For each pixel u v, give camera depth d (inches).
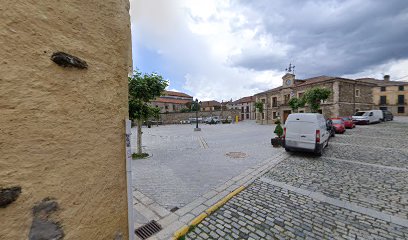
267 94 1350.9
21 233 37.7
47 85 41.9
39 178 40.2
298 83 1201.4
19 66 37.6
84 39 50.4
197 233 126.6
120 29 62.3
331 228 128.7
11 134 36.3
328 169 249.4
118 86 61.1
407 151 332.5
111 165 58.0
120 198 61.6
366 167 252.8
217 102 2748.5
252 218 142.5
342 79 974.4
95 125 52.7
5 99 35.6
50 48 42.7
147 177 229.6
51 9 43.4
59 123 43.9
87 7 51.8
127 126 64.7
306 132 316.5
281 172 242.7
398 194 173.6
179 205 161.2
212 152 372.5
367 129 676.1
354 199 167.0
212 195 179.2
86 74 50.5
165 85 335.0
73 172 46.7
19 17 38.0
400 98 1534.2
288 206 158.2
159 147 435.8
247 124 1360.7
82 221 48.8
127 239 64.9
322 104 1016.9
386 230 125.1
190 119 1711.4
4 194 35.2
